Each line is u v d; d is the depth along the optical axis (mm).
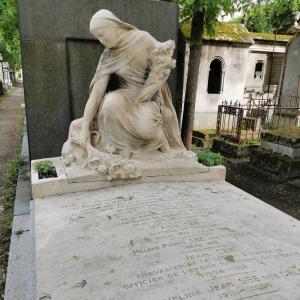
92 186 3377
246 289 1947
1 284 2883
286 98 8047
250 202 3299
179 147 4090
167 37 4887
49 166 3604
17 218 3359
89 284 1981
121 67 3562
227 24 8438
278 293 1926
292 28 12016
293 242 2559
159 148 3873
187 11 5180
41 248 2348
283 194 4930
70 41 4426
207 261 2209
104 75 3578
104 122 3531
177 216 2846
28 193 3971
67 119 4625
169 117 3998
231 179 5531
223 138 7309
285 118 7840
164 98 3990
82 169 3430
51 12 4238
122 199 3145
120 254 2273
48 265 2160
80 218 2775
